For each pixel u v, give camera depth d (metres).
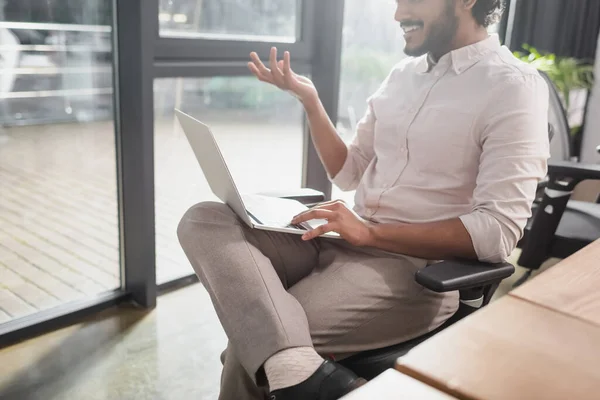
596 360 0.61
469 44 1.29
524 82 1.20
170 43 2.03
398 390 0.55
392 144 1.39
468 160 1.25
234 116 4.66
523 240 1.98
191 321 2.13
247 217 1.12
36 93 4.53
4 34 4.02
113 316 2.14
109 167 4.38
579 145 3.79
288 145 4.36
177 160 4.33
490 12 1.27
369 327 1.18
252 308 1.08
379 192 1.37
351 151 1.58
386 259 1.24
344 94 3.83
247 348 1.06
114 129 2.12
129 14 1.93
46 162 4.42
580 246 1.86
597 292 0.77
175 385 1.75
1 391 1.67
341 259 1.26
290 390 0.99
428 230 1.17
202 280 1.18
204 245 1.17
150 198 2.10
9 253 2.78
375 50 3.77
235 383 1.24
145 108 1.99
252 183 3.82
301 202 1.52
